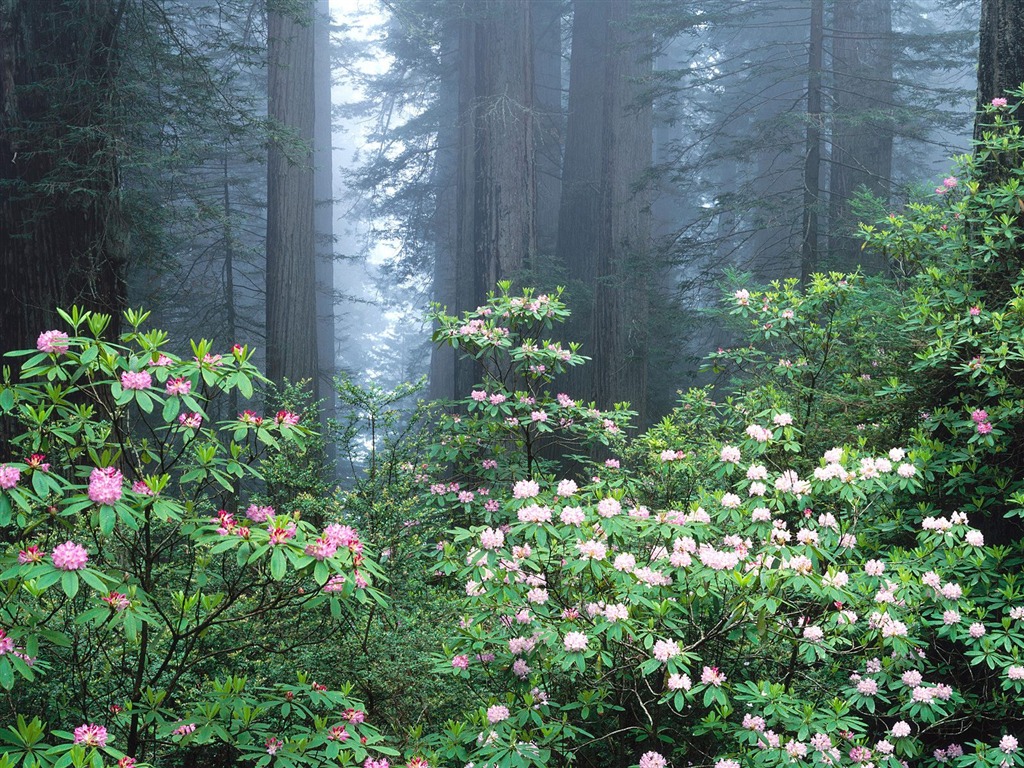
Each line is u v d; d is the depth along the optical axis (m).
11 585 2.71
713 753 3.93
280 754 2.95
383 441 5.62
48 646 3.34
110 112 8.02
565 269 15.37
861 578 3.83
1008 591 4.03
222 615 3.75
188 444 3.41
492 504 5.30
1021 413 4.55
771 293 6.08
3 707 3.34
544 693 3.80
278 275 14.02
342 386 5.57
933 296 5.28
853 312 6.11
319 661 4.11
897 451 4.28
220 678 3.72
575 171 17.72
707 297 15.12
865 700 3.68
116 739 3.29
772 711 3.40
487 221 13.49
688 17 13.48
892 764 3.50
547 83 20.39
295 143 9.94
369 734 3.14
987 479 4.74
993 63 5.44
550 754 3.55
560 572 4.02
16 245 7.49
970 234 5.32
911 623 3.92
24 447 2.97
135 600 2.72
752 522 3.79
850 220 12.91
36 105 7.79
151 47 8.96
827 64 19.95
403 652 4.26
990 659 3.82
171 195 10.83
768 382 6.39
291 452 5.37
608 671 3.73
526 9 13.95
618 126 15.22
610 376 14.38
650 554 4.05
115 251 7.89
